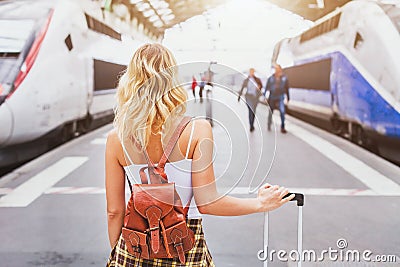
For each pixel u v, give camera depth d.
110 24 8.45
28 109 5.62
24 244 3.53
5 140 5.43
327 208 4.48
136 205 1.23
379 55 6.21
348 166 6.07
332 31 8.05
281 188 1.41
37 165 5.97
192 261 1.27
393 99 5.88
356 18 6.97
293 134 8.61
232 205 1.25
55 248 3.46
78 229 3.89
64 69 6.39
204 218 4.16
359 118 7.00
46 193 4.88
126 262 1.29
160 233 1.23
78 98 7.03
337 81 7.85
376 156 6.66
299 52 10.12
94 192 4.95
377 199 4.79
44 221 4.05
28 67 5.60
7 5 5.82
